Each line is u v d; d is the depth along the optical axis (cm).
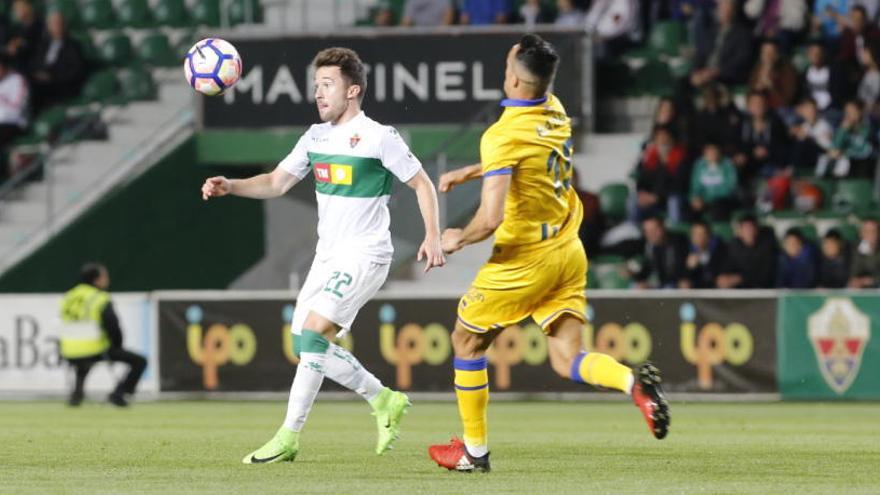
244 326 4972
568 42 5731
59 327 5078
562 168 2130
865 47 5784
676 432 3400
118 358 4650
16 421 3909
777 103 5712
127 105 6272
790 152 5659
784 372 4784
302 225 6078
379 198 2395
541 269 2127
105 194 5812
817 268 5100
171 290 5922
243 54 5956
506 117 2095
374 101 5866
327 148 2386
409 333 4878
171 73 6256
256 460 2420
